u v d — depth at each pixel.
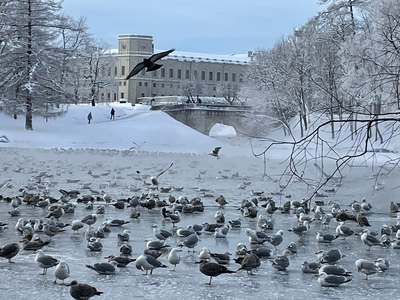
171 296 15.16
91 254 19.31
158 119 97.62
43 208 28.33
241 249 19.05
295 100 101.00
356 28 85.12
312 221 26.66
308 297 15.28
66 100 92.69
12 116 97.25
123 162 60.38
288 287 16.14
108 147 83.94
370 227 25.56
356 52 54.81
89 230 21.67
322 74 80.50
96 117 105.75
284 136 103.94
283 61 106.69
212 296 15.22
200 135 91.62
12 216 26.17
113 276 16.91
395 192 37.50
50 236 21.58
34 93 89.38
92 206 29.16
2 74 89.19
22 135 84.56
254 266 17.33
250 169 54.47
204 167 57.41
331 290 15.95
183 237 22.31
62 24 93.31
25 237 20.84
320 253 18.50
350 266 18.47
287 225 25.48
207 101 142.25
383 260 18.14
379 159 63.34
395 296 15.45
